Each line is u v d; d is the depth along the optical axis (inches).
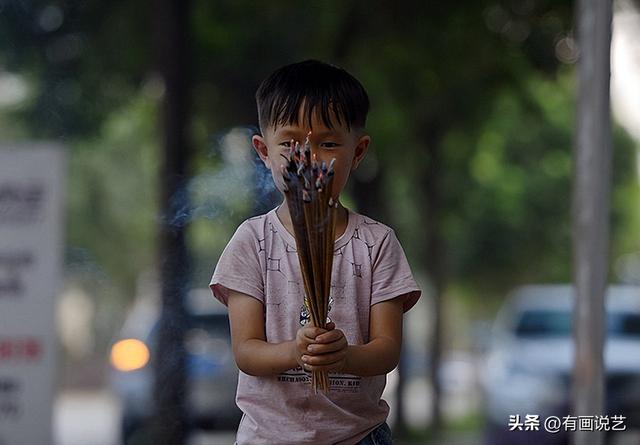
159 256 799.1
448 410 2197.3
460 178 1777.8
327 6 1017.5
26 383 632.4
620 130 2121.1
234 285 259.0
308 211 233.8
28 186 632.4
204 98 1040.8
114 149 2050.9
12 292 633.6
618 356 914.7
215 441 935.0
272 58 1026.1
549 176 2043.6
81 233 2226.9
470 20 1034.1
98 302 2583.7
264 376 254.8
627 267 2383.1
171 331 791.1
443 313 1948.8
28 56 1028.5
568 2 983.0
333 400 257.1
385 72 1091.9
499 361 1034.7
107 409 2139.5
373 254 262.2
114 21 1037.2
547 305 1136.2
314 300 235.1
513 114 1395.2
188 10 826.8
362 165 1188.5
